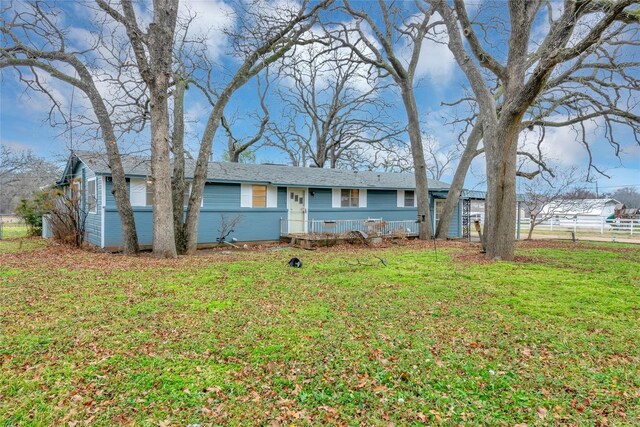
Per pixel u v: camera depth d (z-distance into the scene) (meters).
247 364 3.68
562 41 9.11
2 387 3.17
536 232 25.34
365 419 2.79
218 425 2.71
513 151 10.44
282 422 2.76
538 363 3.75
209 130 12.55
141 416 2.80
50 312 5.26
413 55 17.38
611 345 4.23
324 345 4.14
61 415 2.79
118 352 3.91
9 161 22.31
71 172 16.89
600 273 8.45
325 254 12.20
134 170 13.34
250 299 6.11
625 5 7.16
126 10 10.59
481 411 2.88
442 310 5.54
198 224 13.97
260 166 18.67
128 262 9.81
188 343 4.17
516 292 6.63
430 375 3.46
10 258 10.44
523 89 9.33
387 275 8.23
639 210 34.47
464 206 21.67
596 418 2.81
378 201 19.38
